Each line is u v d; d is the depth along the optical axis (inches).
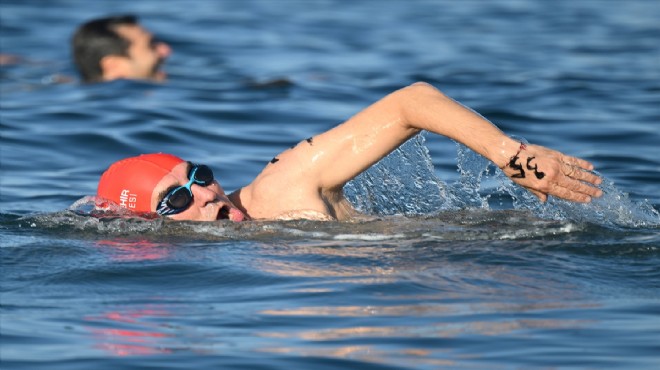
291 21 2394.2
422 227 812.0
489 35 2207.2
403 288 673.6
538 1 2780.5
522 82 1652.3
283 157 840.3
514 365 559.5
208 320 629.0
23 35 2187.5
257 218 837.8
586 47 2038.6
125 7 2576.3
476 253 738.8
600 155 1196.5
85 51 1695.4
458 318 625.0
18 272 717.9
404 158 880.3
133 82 1658.5
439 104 768.3
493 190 1034.1
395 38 2166.6
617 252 741.3
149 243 784.3
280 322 624.4
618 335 597.3
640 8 2632.9
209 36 2187.5
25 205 986.1
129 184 835.4
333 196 845.8
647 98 1520.7
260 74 1769.2
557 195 741.3
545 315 628.1
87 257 749.3
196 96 1536.7
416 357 571.8
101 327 619.8
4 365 564.7
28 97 1534.2
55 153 1205.1
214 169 1146.7
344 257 738.2
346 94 1561.3
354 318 627.5
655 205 966.4
